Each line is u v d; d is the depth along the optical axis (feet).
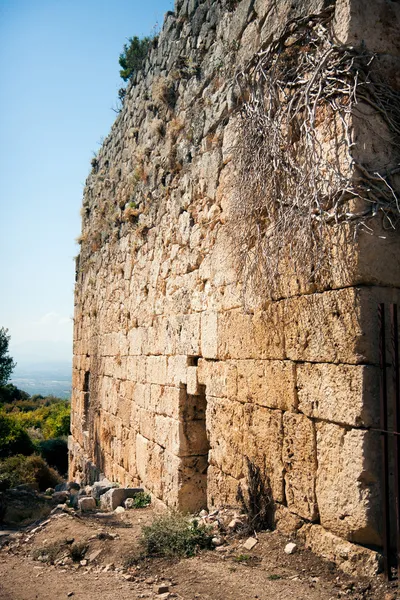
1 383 142.00
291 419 18.61
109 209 46.55
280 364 19.33
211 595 15.78
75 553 22.08
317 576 15.98
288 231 18.33
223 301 24.13
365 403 15.62
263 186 19.76
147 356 34.27
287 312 19.01
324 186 17.17
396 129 16.78
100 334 47.85
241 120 21.75
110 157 48.44
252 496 20.36
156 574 18.54
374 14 17.20
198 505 27.71
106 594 16.94
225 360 23.75
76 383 58.65
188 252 28.63
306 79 18.34
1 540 27.14
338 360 16.48
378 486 15.56
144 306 35.58
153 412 32.37
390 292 16.25
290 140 18.76
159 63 35.22
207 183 26.61
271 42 20.62
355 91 16.43
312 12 18.74
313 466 17.44
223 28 26.04
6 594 18.21
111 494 32.42
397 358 15.21
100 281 48.91
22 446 80.43
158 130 33.63
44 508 37.68
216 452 24.26
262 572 16.79
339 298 16.55
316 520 17.35
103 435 44.73
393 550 15.42
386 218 16.39
